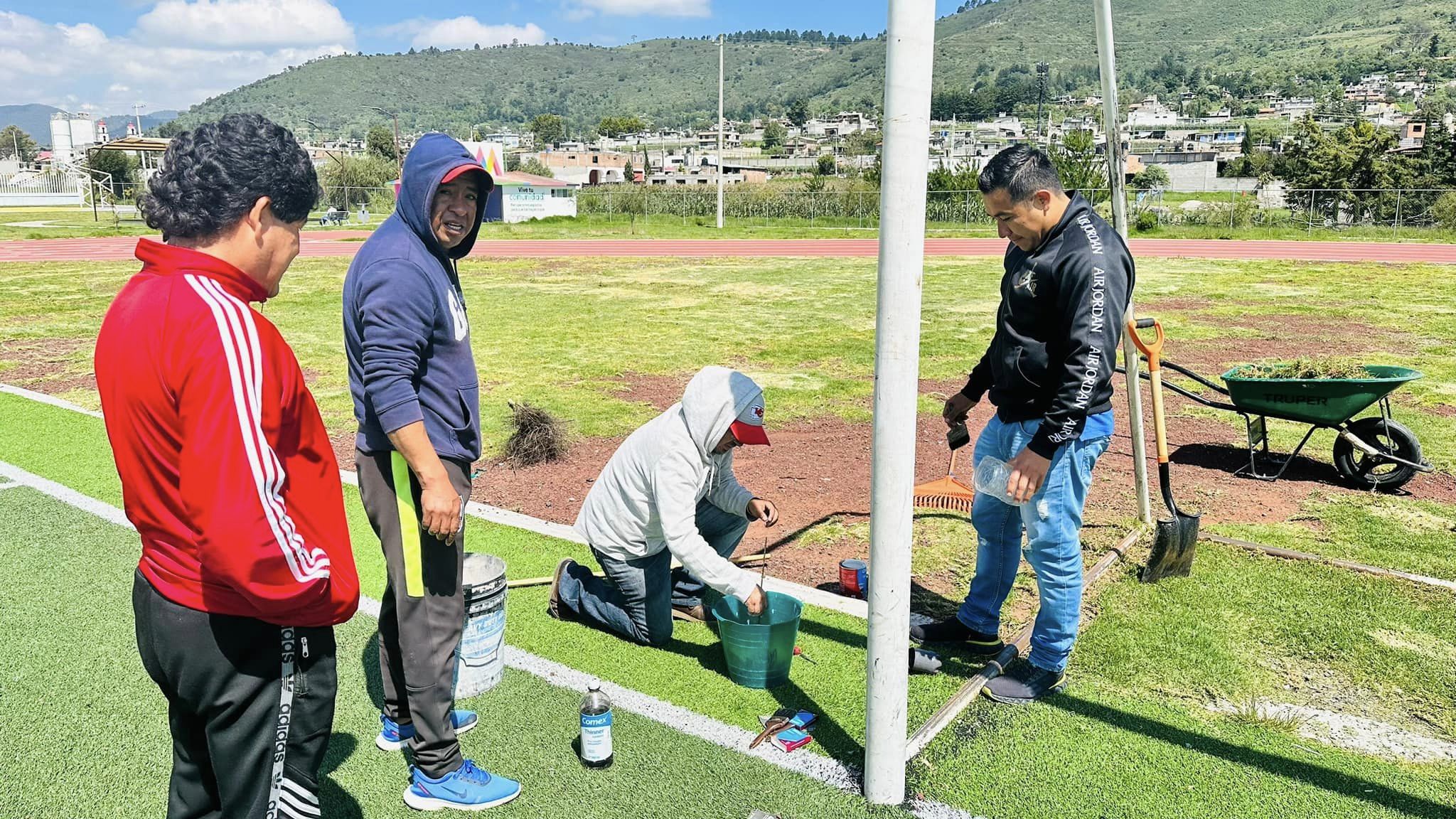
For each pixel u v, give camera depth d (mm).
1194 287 17812
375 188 50844
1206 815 2691
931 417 7988
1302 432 7395
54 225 39656
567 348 11445
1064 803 2744
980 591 3715
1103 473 6312
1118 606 4086
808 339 12117
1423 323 13109
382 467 2623
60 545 4742
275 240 1807
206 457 1597
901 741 2668
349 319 2533
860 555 4848
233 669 1799
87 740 3045
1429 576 4512
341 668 3566
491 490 5957
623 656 3672
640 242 32719
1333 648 3723
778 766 2916
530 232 37281
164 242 1774
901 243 2191
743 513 3887
